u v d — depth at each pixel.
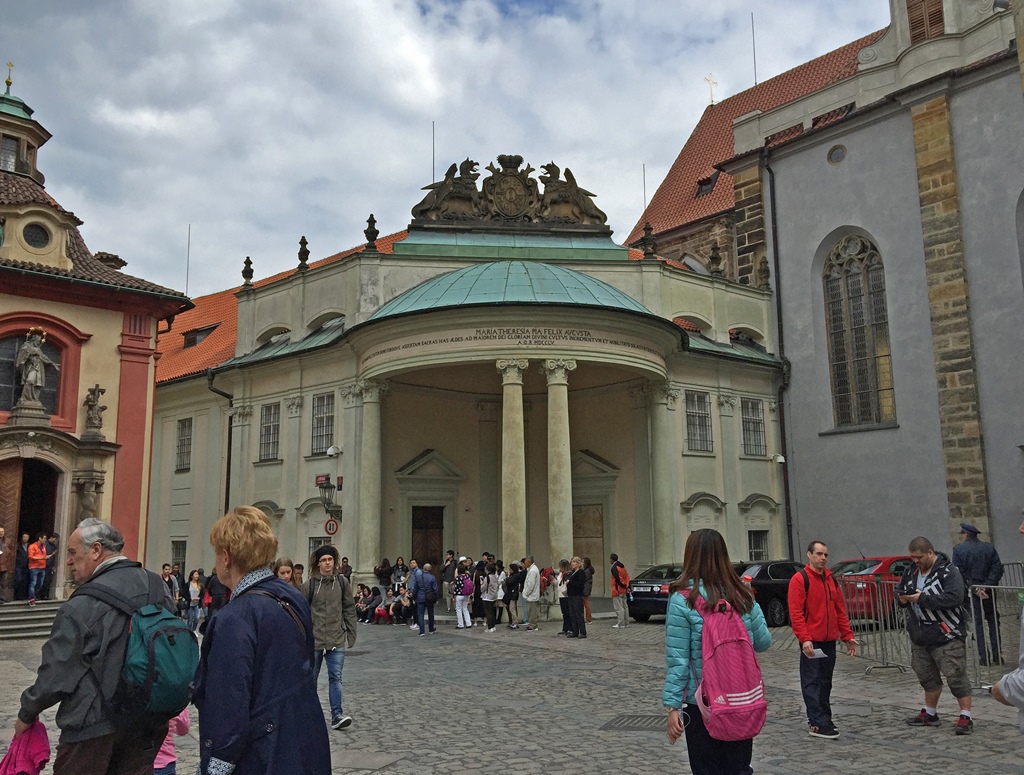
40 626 25.27
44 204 29.72
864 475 38.44
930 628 11.51
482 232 37.47
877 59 40.66
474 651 21.34
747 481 39.62
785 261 42.22
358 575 32.38
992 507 34.19
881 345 38.75
